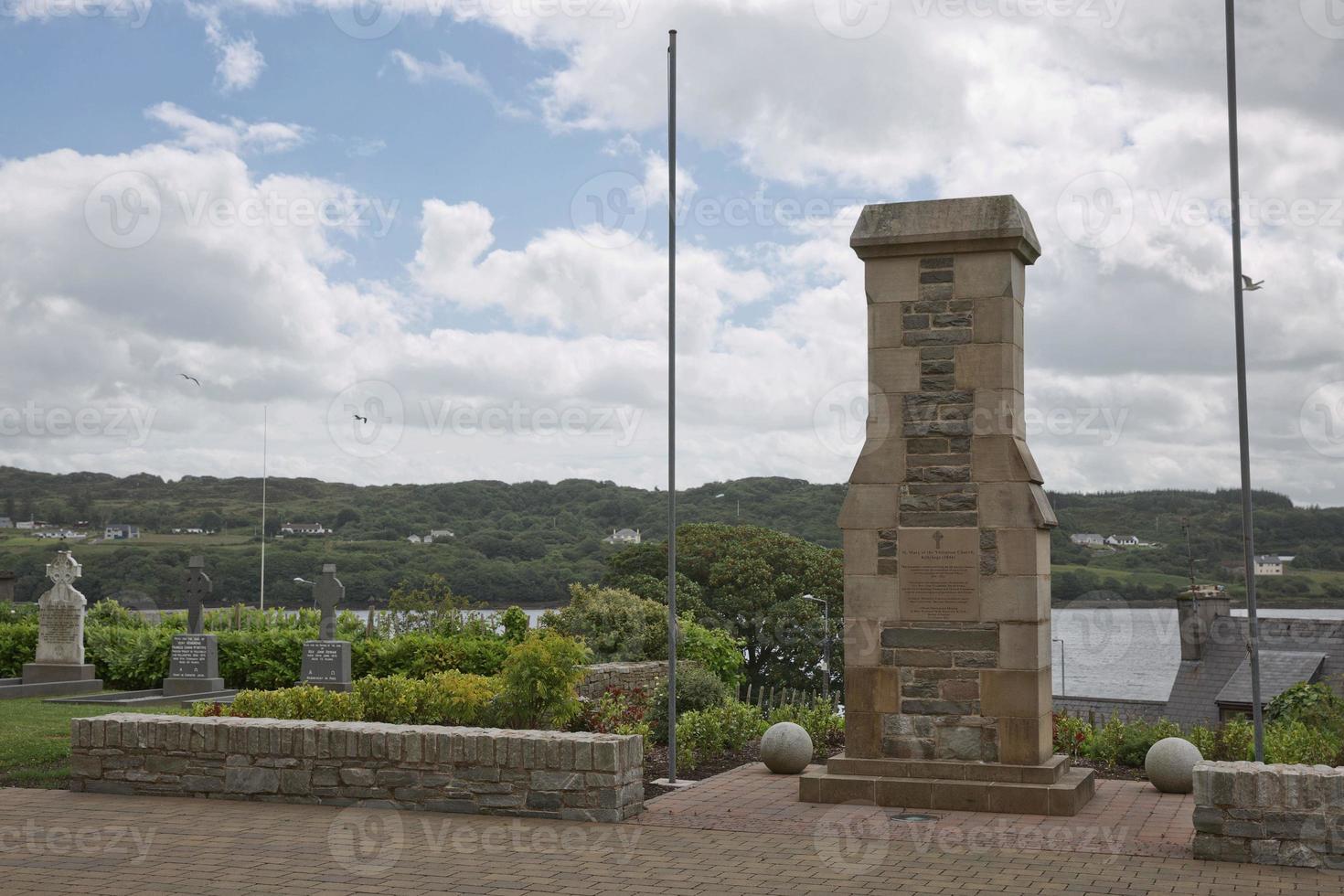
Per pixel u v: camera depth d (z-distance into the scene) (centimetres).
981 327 1148
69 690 2245
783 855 915
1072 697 2991
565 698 1398
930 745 1139
